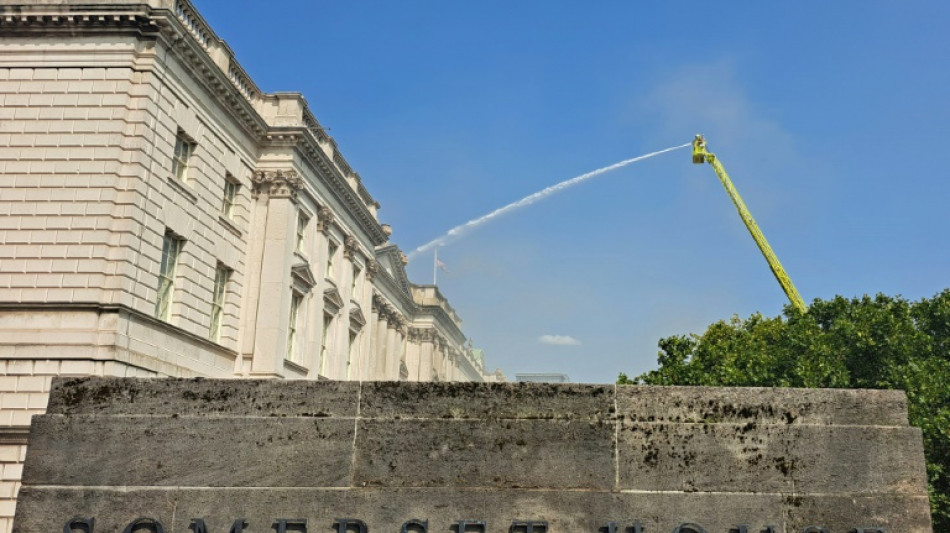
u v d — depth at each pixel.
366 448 8.30
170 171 29.72
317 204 43.44
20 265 26.30
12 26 28.00
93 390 8.48
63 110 27.56
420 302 83.44
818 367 34.41
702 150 74.19
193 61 30.89
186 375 30.72
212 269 33.62
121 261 26.45
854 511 8.02
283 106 39.56
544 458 8.23
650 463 8.20
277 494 8.18
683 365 39.47
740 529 7.97
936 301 39.69
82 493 8.17
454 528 8.07
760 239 70.88
